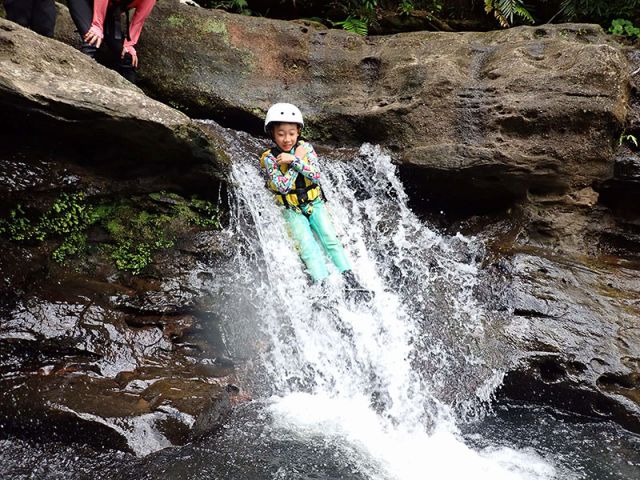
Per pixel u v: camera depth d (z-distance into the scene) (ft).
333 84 17.83
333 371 12.87
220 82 17.20
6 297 11.98
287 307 13.48
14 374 11.05
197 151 13.03
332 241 13.58
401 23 23.35
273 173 13.19
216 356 12.60
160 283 13.25
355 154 16.67
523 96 15.60
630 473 10.26
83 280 12.82
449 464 10.37
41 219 12.59
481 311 13.60
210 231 13.99
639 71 16.38
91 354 11.63
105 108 11.56
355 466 10.05
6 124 11.76
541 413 12.15
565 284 13.97
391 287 14.55
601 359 12.30
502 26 23.73
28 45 12.25
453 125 16.05
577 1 22.53
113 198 13.42
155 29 17.12
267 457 10.09
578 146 15.30
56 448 9.96
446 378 12.50
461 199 16.55
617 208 16.21
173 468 9.55
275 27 18.11
